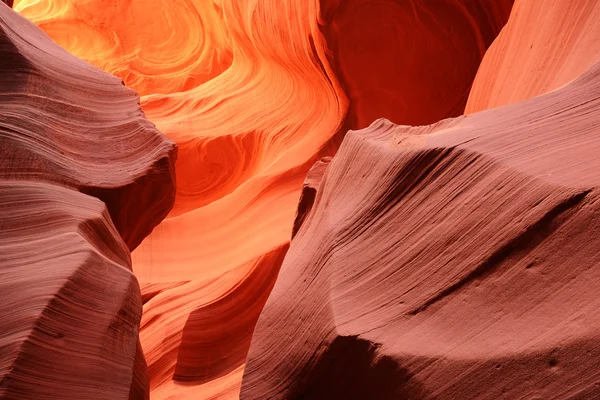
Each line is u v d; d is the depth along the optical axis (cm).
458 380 165
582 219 152
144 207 329
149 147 326
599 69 208
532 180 170
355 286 217
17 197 258
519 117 208
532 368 148
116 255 279
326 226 253
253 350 263
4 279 219
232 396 355
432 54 585
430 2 561
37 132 288
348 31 586
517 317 160
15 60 305
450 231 191
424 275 194
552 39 298
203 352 425
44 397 190
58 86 319
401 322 192
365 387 199
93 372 210
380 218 226
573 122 190
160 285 498
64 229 250
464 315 174
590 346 138
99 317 225
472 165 195
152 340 433
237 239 543
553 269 156
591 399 135
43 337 201
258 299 449
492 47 420
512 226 169
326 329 215
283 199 568
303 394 229
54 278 221
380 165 237
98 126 321
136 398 237
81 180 288
